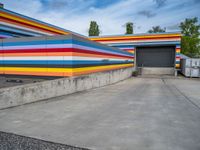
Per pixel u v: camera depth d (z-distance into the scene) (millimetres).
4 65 9383
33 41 8531
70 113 4828
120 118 4355
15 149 2770
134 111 5035
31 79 8758
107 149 2738
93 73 9977
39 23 14258
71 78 7789
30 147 2828
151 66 22141
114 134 3328
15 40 8945
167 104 5949
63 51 7922
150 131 3475
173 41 19859
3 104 5145
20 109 5215
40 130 3553
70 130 3545
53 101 6406
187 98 7059
